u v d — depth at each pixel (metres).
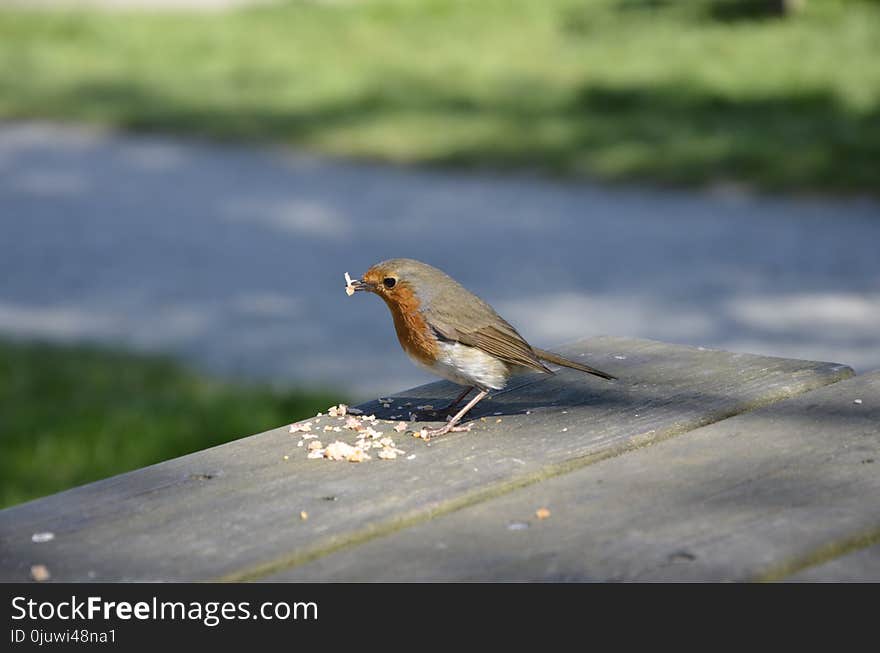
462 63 28.25
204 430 9.46
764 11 31.67
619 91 23.89
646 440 3.91
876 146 18.75
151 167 20.80
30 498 8.27
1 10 37.47
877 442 3.76
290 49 31.05
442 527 3.22
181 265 15.41
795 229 15.54
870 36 27.95
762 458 3.65
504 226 16.47
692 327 12.34
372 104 24.20
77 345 12.18
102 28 34.38
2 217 18.08
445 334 4.62
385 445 3.92
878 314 12.52
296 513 3.33
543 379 4.67
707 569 2.92
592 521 3.21
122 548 3.13
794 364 4.67
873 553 3.04
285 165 20.44
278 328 12.85
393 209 17.62
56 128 23.78
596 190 17.97
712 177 18.06
